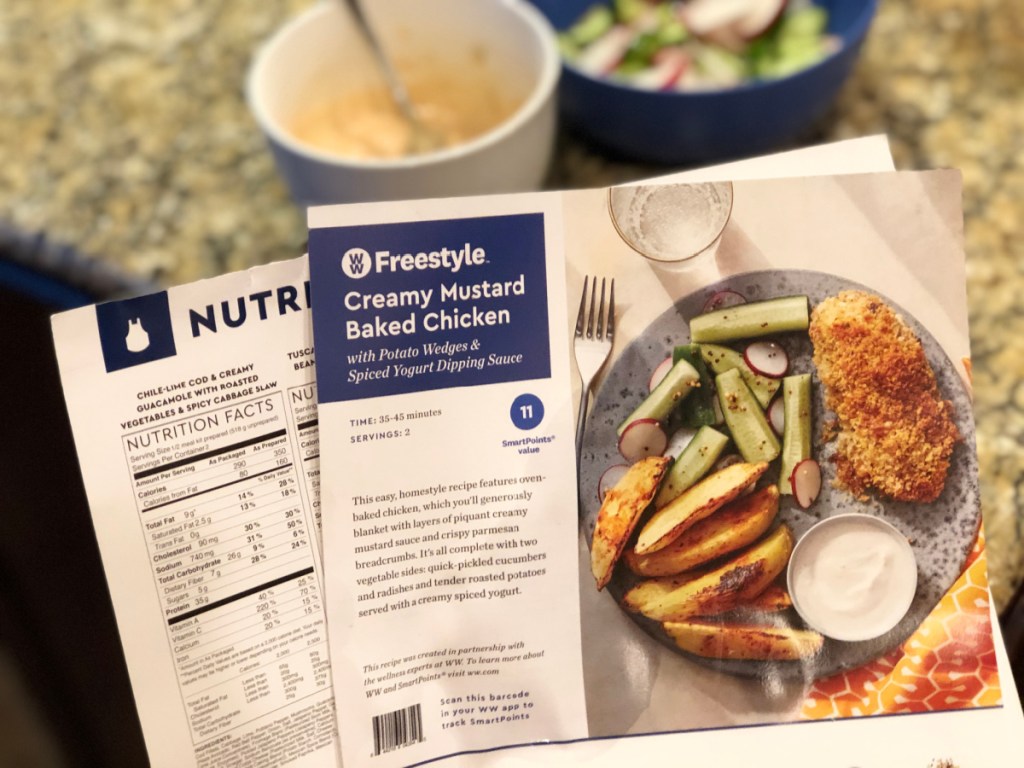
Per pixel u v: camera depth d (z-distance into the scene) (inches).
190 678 12.5
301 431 12.6
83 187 25.9
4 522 16.0
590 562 13.1
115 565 12.1
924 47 27.6
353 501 12.6
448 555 12.9
